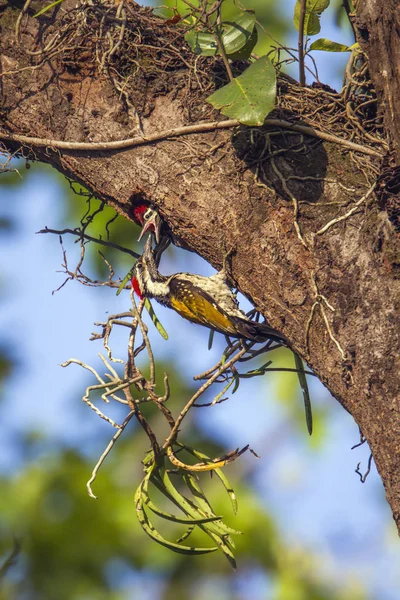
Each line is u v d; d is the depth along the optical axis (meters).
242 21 8.20
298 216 7.16
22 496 11.56
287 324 7.22
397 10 6.62
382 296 6.59
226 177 7.52
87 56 8.16
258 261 7.34
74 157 8.22
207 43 8.17
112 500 11.85
